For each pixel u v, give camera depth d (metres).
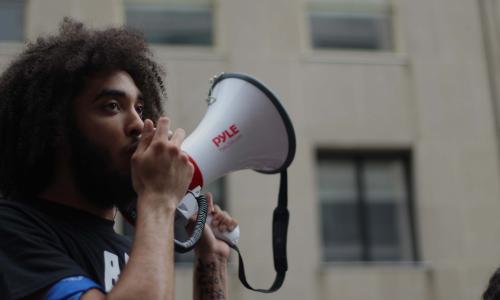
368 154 8.88
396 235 8.75
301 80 8.82
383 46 9.22
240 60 8.73
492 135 8.99
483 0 9.34
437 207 8.72
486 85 9.12
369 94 8.92
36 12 8.38
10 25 8.40
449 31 9.23
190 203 1.96
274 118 2.16
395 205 8.82
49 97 1.80
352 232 8.68
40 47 1.91
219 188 8.45
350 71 8.96
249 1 8.95
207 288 2.18
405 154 8.92
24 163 1.83
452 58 9.16
